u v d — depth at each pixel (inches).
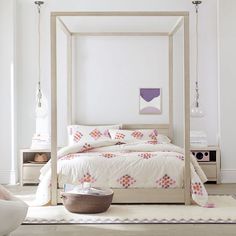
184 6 270.4
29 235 149.6
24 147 268.5
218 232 152.3
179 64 271.6
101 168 197.3
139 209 187.3
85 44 271.0
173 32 255.4
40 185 197.6
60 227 159.8
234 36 261.1
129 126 268.1
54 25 195.5
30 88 269.4
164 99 271.3
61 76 271.4
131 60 271.9
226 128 261.3
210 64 270.7
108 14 194.4
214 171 255.8
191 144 256.7
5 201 130.6
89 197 177.8
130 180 196.5
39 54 269.7
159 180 196.5
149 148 218.4
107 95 271.9
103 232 153.2
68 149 213.6
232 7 261.3
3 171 257.9
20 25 268.7
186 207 191.0
